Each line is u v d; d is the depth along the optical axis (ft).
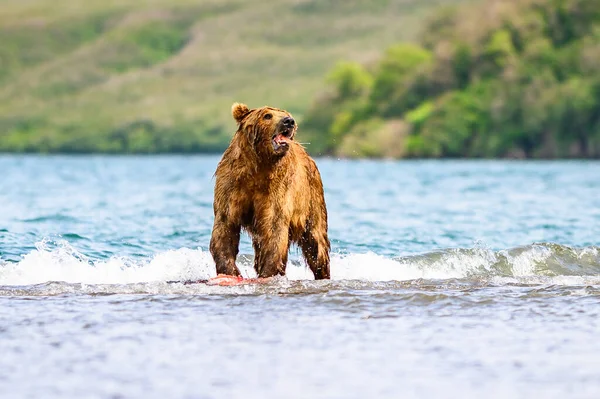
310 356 80.89
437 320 95.76
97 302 104.22
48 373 75.36
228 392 70.90
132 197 307.58
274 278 116.06
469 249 149.79
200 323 93.35
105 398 69.26
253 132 113.09
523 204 277.64
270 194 115.96
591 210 254.88
